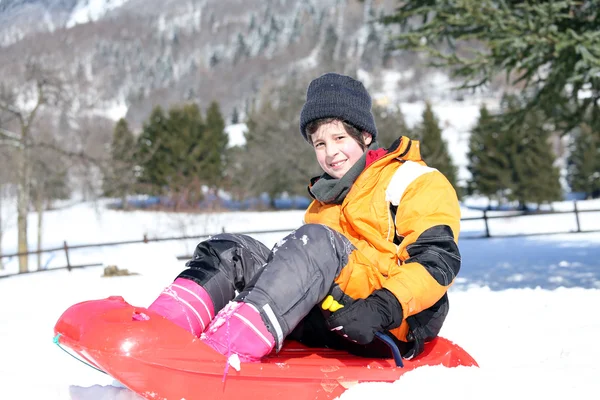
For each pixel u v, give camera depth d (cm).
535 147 3709
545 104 842
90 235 2680
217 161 4309
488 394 180
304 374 184
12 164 1977
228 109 10350
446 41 842
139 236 2431
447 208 216
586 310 407
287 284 188
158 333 169
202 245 213
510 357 283
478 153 3875
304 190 3591
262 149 3778
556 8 673
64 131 2197
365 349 222
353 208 226
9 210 2564
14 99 1886
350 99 234
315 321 223
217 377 173
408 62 11456
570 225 2180
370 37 12650
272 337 187
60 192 3378
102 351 162
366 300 195
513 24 699
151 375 166
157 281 837
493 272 1029
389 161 229
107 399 188
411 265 204
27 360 321
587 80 727
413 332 214
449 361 224
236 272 211
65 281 984
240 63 13062
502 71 772
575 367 215
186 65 15000
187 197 2538
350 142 235
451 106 7931
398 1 875
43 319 526
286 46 14150
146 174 4028
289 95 3719
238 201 3791
